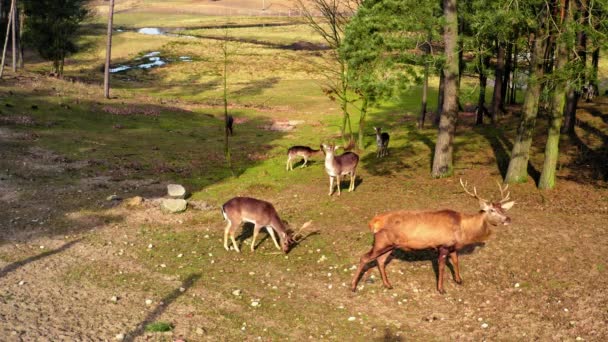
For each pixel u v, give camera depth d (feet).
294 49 324.80
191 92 205.67
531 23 64.18
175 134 126.21
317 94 199.21
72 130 118.11
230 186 81.46
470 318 40.01
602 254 48.19
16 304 41.73
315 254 52.70
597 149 85.25
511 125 111.55
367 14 87.81
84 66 253.03
